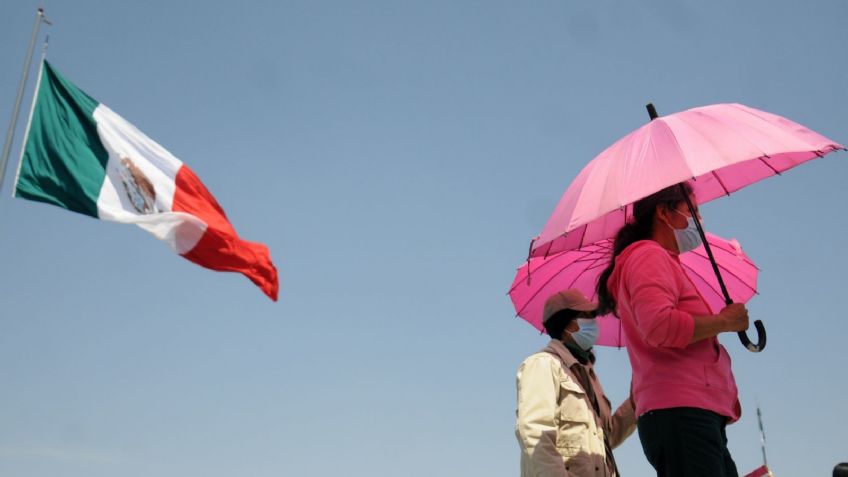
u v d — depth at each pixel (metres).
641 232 4.96
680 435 4.34
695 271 6.13
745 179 5.54
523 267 6.40
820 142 4.59
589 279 6.34
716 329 4.40
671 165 4.57
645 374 4.57
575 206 4.82
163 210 8.23
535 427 5.41
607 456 5.87
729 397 4.54
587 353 6.18
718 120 4.80
